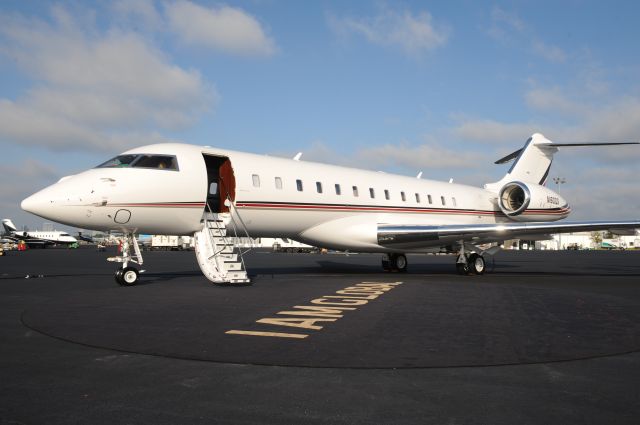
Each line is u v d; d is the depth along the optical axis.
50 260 33.41
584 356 5.74
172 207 13.75
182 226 14.27
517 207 23.55
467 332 7.08
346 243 18.11
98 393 4.39
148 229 13.91
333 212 17.44
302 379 4.82
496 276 18.69
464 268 18.83
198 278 16.25
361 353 5.84
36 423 3.71
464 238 18.02
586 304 10.12
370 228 18.17
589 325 7.69
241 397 4.30
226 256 14.05
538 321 8.02
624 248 107.44
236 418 3.82
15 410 3.97
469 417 3.86
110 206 12.86
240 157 15.61
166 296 11.10
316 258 40.00
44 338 6.65
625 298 11.27
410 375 4.98
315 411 3.98
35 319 8.09
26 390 4.47
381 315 8.50
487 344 6.32
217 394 4.38
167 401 4.20
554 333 7.04
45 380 4.77
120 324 7.62
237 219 15.20
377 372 5.08
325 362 5.45
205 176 14.37
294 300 10.38
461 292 12.12
